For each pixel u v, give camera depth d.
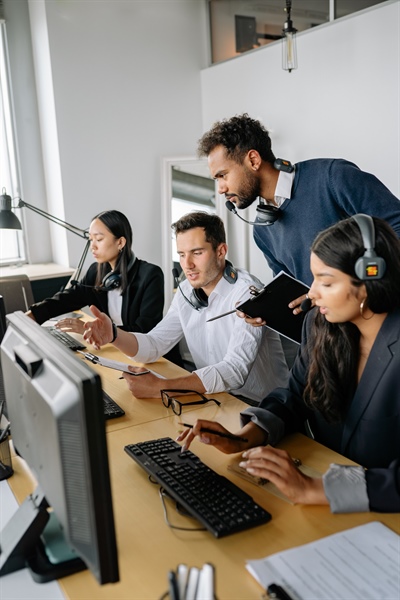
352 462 1.31
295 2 3.61
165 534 1.05
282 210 2.03
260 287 2.00
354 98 3.29
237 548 1.00
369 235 1.12
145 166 4.33
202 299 2.06
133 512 1.13
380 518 1.07
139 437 1.47
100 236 2.75
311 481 1.13
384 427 1.27
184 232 1.96
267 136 1.96
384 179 3.22
